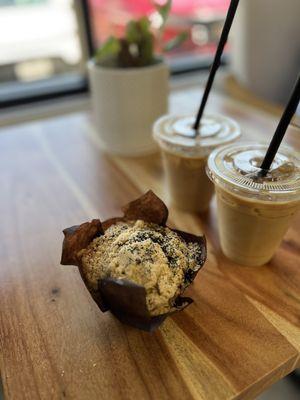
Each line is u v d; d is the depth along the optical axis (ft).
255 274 1.02
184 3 2.68
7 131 2.02
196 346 0.82
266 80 2.55
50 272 1.06
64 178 1.55
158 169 1.61
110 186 1.48
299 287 0.97
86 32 2.48
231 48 2.77
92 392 0.74
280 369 0.78
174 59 3.01
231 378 0.75
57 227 1.25
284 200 0.89
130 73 1.52
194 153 1.16
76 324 0.89
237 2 0.92
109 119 1.66
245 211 0.93
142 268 0.78
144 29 1.56
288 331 0.85
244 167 0.96
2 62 2.51
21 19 2.43
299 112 1.48
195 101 2.31
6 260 1.11
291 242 1.14
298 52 2.43
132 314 0.76
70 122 2.12
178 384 0.74
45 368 0.79
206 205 1.32
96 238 0.90
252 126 1.88
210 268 1.05
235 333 0.85
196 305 0.92
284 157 0.99
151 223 0.96
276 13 2.25
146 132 1.69
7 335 0.87
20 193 1.45
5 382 0.76
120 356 0.80
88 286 0.82
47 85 2.61
